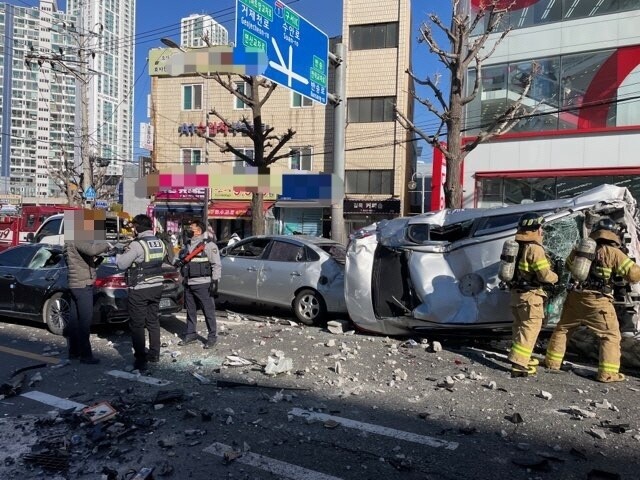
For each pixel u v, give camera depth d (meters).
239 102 27.17
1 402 4.91
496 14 14.41
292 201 25.00
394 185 24.16
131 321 5.90
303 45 11.45
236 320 8.83
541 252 5.60
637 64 16.12
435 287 6.95
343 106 13.03
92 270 6.31
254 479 3.48
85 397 5.03
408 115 24.94
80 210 6.16
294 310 9.06
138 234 6.09
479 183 18.00
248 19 9.93
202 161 27.81
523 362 5.62
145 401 4.87
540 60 17.55
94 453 3.83
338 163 13.05
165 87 28.44
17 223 21.97
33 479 3.47
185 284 6.92
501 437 4.12
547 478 3.48
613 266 5.44
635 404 4.79
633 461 3.71
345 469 3.62
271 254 9.56
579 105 16.94
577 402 4.84
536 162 17.23
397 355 6.45
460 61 12.49
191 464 3.68
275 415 4.56
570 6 17.14
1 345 7.10
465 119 18.59
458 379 5.51
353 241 7.70
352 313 7.58
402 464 3.65
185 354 6.52
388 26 24.61
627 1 16.33
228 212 25.78
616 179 16.22
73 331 6.27
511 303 5.83
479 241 6.79
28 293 8.00
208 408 4.71
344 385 5.34
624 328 5.95
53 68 26.09
